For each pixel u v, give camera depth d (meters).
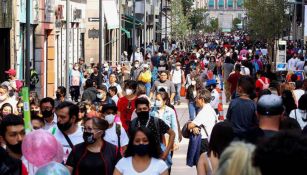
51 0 48.09
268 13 92.69
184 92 46.38
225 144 10.78
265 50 86.62
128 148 12.12
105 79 43.69
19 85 29.72
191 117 26.42
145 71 39.84
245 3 96.38
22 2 41.47
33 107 20.20
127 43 86.88
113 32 69.75
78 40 59.25
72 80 45.53
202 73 46.38
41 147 10.71
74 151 12.80
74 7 57.09
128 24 82.00
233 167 6.84
